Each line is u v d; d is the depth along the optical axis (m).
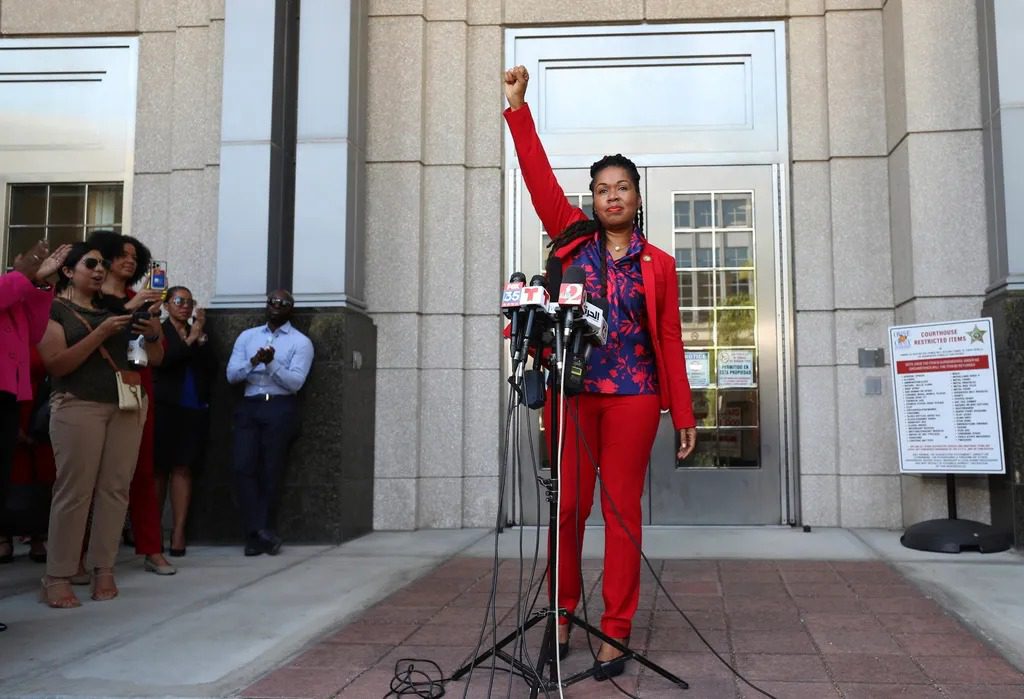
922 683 3.03
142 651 3.52
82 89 7.27
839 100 6.64
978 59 6.18
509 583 4.75
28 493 4.76
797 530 6.37
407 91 6.89
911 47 6.25
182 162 6.98
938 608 4.07
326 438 6.04
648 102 6.96
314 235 6.31
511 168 7.00
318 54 6.49
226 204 6.43
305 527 6.00
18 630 3.84
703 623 3.85
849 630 3.72
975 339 5.58
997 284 5.75
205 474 6.15
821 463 6.48
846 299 6.50
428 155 6.92
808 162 6.70
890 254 6.51
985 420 5.52
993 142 5.89
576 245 3.41
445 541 6.13
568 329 2.79
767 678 3.09
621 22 6.97
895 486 6.37
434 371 6.77
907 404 5.82
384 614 4.09
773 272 6.71
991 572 4.83
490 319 6.83
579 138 6.98
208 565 5.35
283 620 4.01
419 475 6.72
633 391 3.25
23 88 7.31
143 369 4.83
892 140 6.48
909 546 5.61
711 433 6.65
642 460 3.26
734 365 6.68
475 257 6.89
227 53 6.54
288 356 5.84
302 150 6.40
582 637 3.65
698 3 6.89
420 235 6.82
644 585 4.63
